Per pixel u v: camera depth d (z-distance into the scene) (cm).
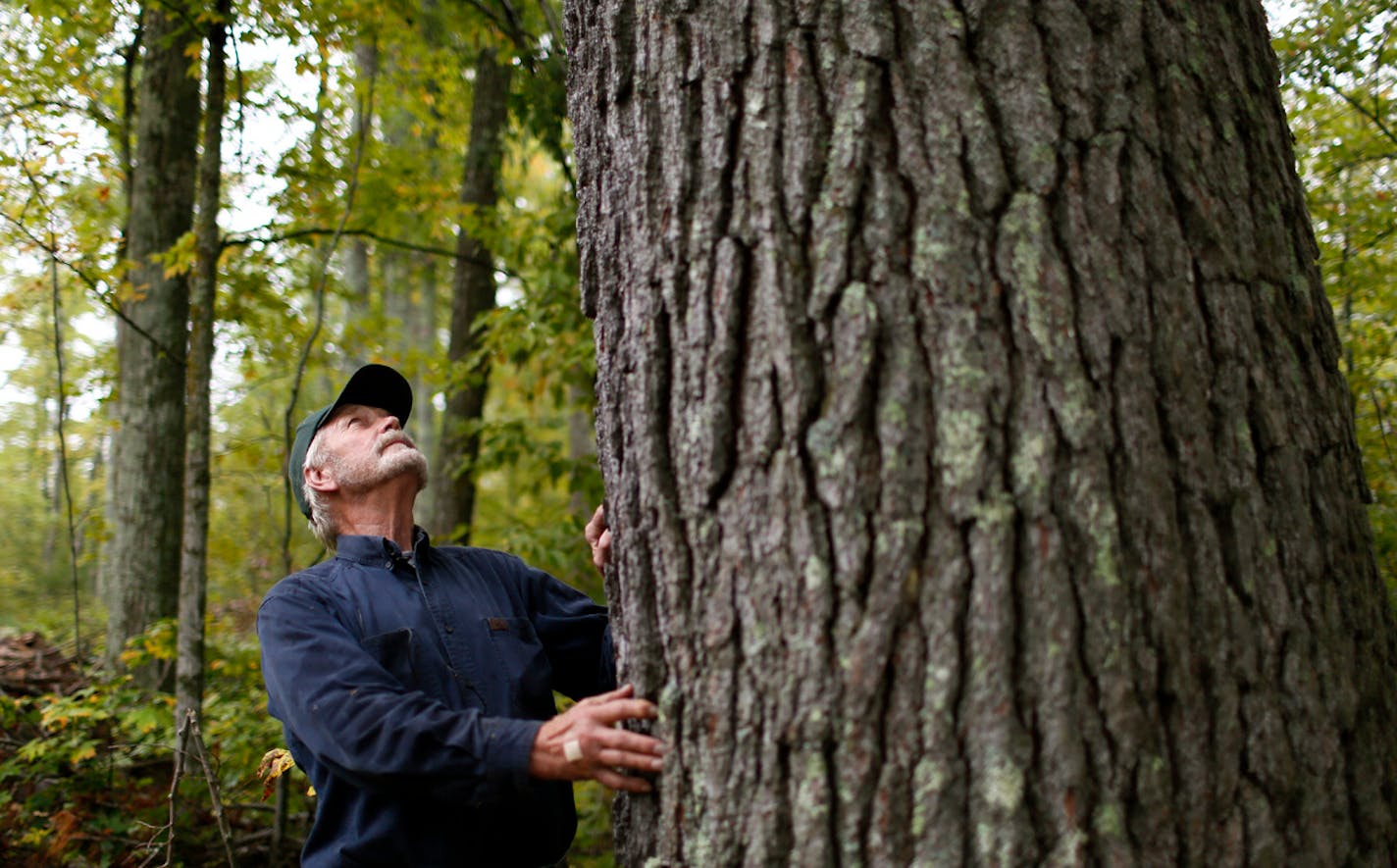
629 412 145
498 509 916
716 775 130
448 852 177
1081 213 129
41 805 392
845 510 123
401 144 820
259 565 934
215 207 482
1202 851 118
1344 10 415
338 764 164
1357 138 451
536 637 205
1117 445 123
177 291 646
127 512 628
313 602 188
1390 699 137
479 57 662
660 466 139
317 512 221
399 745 157
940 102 131
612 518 150
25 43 595
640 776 143
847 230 129
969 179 129
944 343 124
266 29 502
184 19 489
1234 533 127
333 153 631
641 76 147
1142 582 121
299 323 691
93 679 572
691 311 137
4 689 532
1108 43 135
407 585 199
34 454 1481
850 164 130
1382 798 130
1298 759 123
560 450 574
